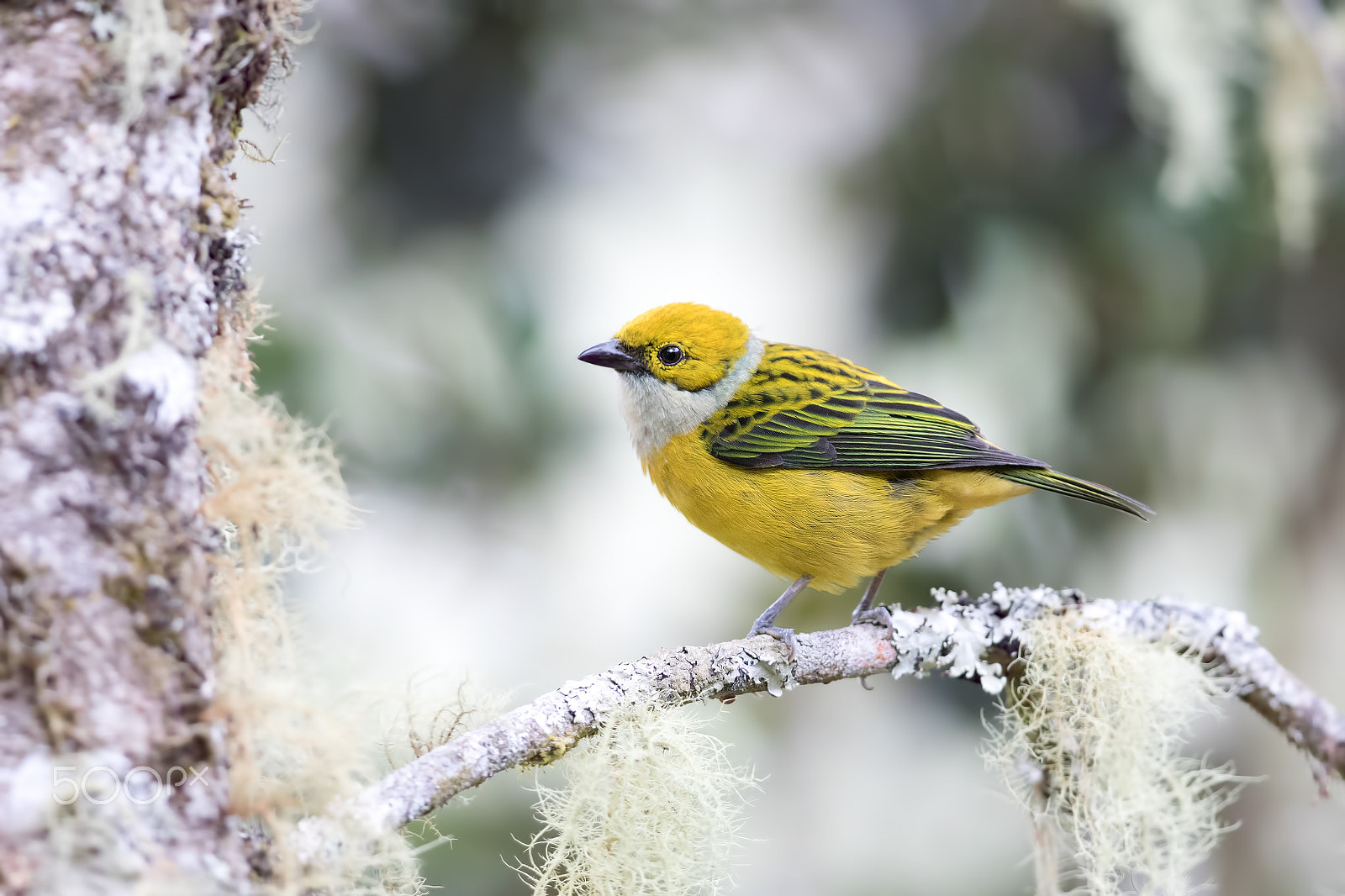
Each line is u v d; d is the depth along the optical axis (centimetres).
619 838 502
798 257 1198
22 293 361
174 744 369
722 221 1220
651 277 1166
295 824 401
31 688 354
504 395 998
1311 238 1016
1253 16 1000
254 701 384
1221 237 1052
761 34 1127
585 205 1103
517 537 1037
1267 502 1135
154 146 383
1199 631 629
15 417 359
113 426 366
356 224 1012
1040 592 658
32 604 355
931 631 640
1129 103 1080
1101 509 1059
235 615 398
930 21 1127
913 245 1075
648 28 1080
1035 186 1070
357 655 576
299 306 953
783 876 1082
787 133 1178
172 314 385
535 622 1039
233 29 417
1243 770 1123
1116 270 1050
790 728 1116
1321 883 1007
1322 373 1132
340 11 1002
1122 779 589
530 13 1029
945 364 1034
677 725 520
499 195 1038
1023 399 1028
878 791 1112
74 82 371
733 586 1130
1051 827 623
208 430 394
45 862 342
